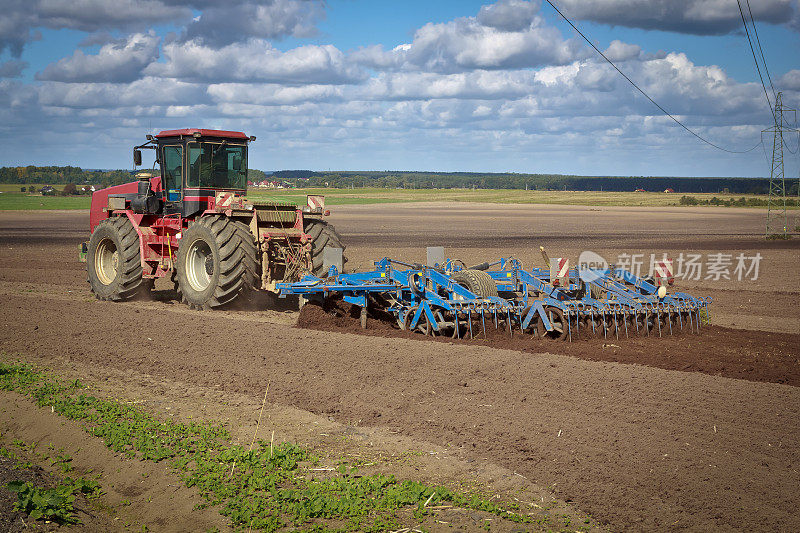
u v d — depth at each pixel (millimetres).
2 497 5359
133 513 5398
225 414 7234
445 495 5344
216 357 9453
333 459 6078
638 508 5133
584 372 8508
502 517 5062
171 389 8117
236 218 13781
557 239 38031
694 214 82625
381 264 12289
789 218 72562
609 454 6027
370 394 7785
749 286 19203
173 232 14805
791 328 12344
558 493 5406
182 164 14445
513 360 9125
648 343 10484
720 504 5164
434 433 6617
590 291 11508
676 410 7074
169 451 6227
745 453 6031
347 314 12047
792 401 7391
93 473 6043
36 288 17328
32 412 7363
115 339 10586
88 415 7160
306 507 5168
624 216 74562
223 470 5832
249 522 5074
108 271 15688
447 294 11469
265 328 11383
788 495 5285
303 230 14039
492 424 6770
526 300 10945
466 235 41000
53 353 9812
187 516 5246
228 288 13109
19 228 44188
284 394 7852
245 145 14922
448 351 9664
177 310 13664
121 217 15328
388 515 5117
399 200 129375
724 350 10008
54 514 5203
